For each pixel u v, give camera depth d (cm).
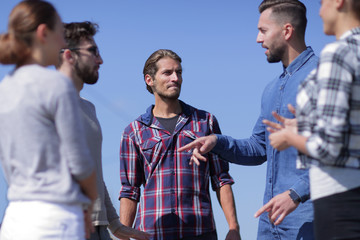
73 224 187
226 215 349
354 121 185
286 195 279
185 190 344
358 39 191
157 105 371
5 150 192
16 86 190
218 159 357
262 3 328
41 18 200
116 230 310
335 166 188
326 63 186
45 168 186
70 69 264
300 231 293
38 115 184
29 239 181
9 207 192
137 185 361
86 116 273
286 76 316
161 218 341
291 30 315
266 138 321
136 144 361
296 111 206
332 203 187
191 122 362
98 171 276
